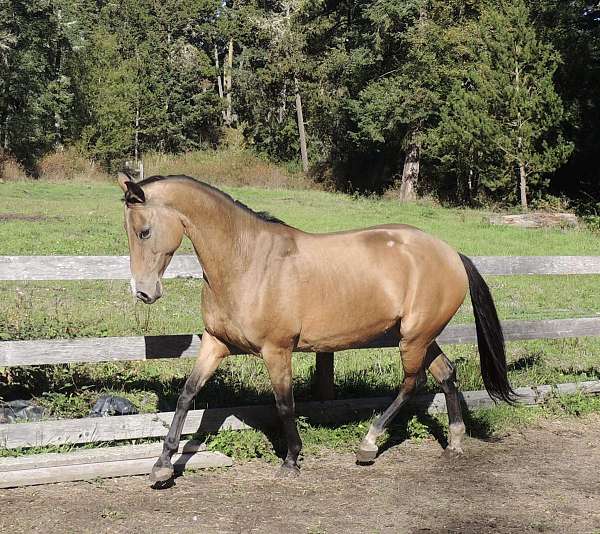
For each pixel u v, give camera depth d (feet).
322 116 143.43
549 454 18.34
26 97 122.52
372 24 116.37
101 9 177.88
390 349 26.71
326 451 17.97
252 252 15.26
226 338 15.66
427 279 16.87
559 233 69.10
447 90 106.63
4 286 34.53
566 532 13.70
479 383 22.82
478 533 13.55
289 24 146.72
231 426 18.06
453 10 107.76
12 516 13.58
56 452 16.19
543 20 98.32
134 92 147.95
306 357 25.30
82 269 17.17
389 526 13.74
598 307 36.58
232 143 162.81
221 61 183.83
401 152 129.90
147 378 21.35
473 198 104.32
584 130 98.27
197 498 14.82
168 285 38.27
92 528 13.19
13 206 71.82
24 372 19.27
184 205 14.62
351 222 72.74
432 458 17.83
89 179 116.16
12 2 118.21
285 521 13.79
